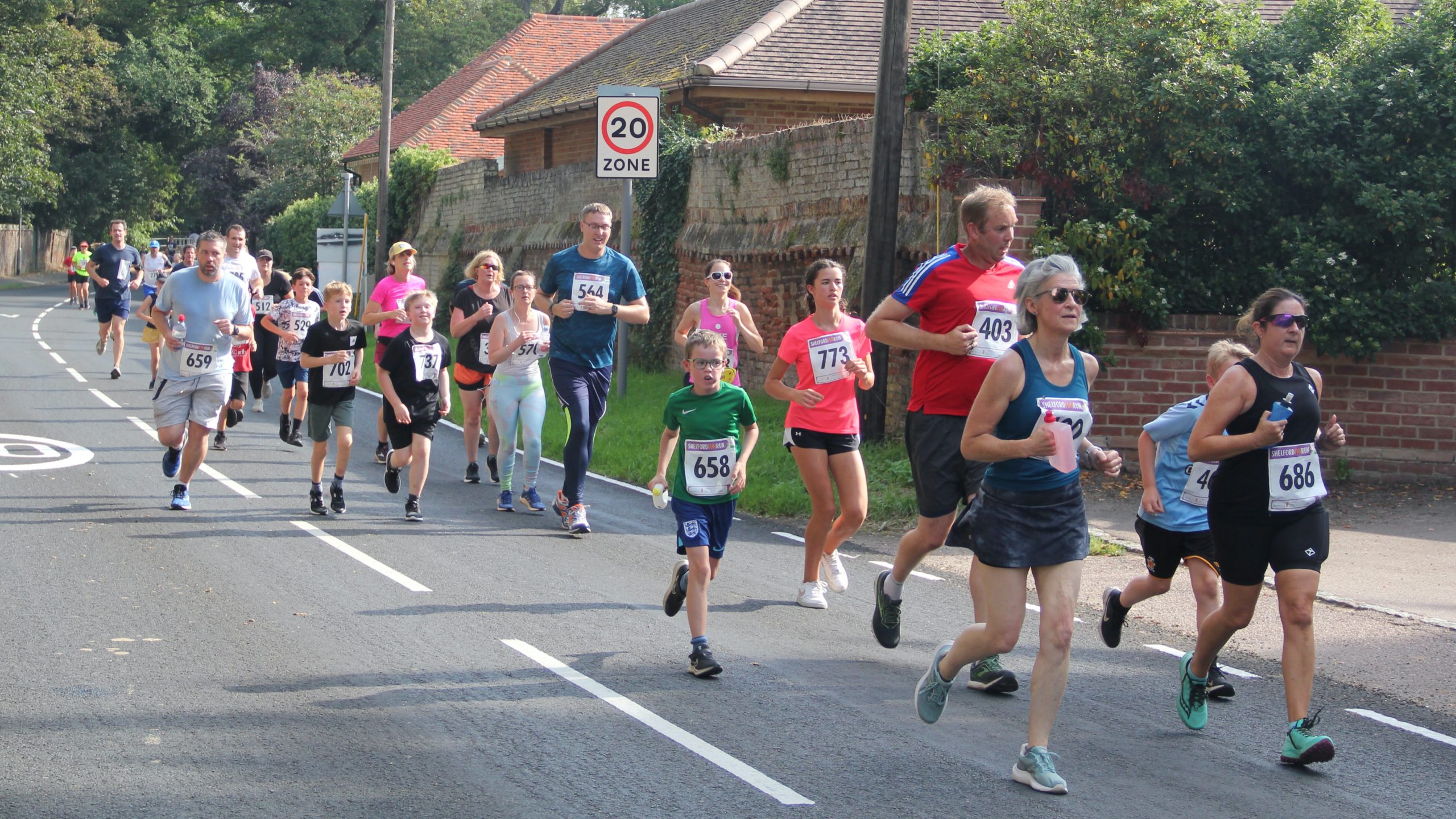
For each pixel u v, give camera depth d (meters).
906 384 19.95
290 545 13.41
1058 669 7.25
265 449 20.34
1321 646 10.70
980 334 9.05
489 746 7.72
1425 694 9.41
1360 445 18.42
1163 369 18.56
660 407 24.00
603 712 8.42
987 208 8.86
